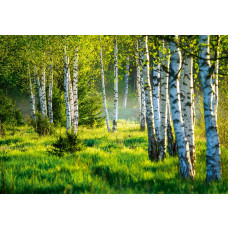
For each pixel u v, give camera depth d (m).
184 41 6.38
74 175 6.37
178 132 6.23
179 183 5.68
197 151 9.07
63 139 9.72
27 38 16.02
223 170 6.60
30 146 11.82
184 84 7.19
